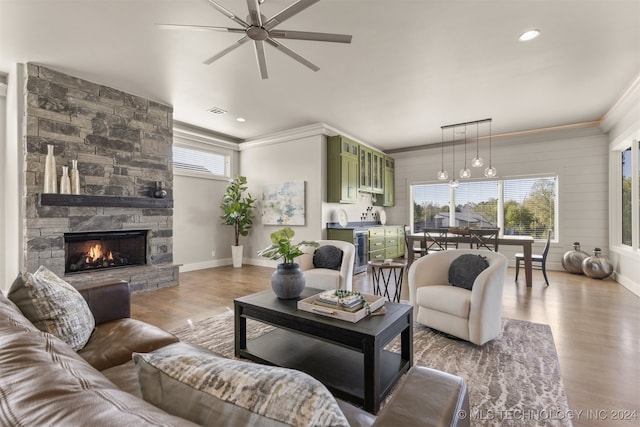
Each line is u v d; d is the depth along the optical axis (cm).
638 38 282
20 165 338
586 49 302
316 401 53
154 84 387
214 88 399
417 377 88
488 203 662
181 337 264
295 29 274
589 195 552
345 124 554
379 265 343
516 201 630
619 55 312
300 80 375
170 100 442
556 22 261
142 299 380
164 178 454
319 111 484
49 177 338
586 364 216
